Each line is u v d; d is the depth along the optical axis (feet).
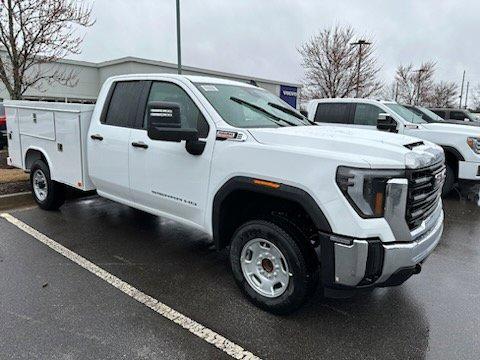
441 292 12.37
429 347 9.56
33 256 14.21
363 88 85.05
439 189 10.88
